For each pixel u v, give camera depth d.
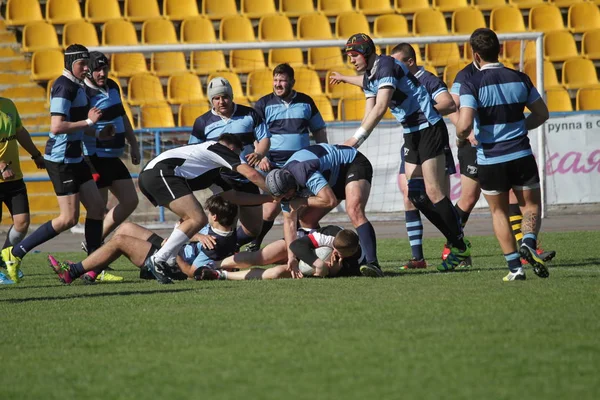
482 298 19.70
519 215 28.66
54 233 27.72
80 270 25.97
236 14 66.31
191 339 16.05
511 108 22.19
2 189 28.81
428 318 17.33
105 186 31.33
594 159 52.06
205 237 26.11
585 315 17.36
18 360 14.91
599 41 65.25
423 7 67.25
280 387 12.55
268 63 63.50
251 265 26.11
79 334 16.95
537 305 18.58
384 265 30.36
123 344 15.87
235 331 16.64
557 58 63.88
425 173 26.41
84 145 30.42
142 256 26.11
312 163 24.69
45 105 59.56
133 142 33.06
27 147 29.69
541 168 49.50
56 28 64.00
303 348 14.96
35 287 25.53
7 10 63.69
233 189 28.14
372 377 12.95
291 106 32.81
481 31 22.52
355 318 17.56
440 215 26.41
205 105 58.03
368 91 27.52
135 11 65.81
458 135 22.33
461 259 26.98
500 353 14.23
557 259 29.94
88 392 12.70
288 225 25.89
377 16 66.50
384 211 51.81
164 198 24.62
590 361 13.63
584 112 51.97
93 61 30.42
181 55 63.09
